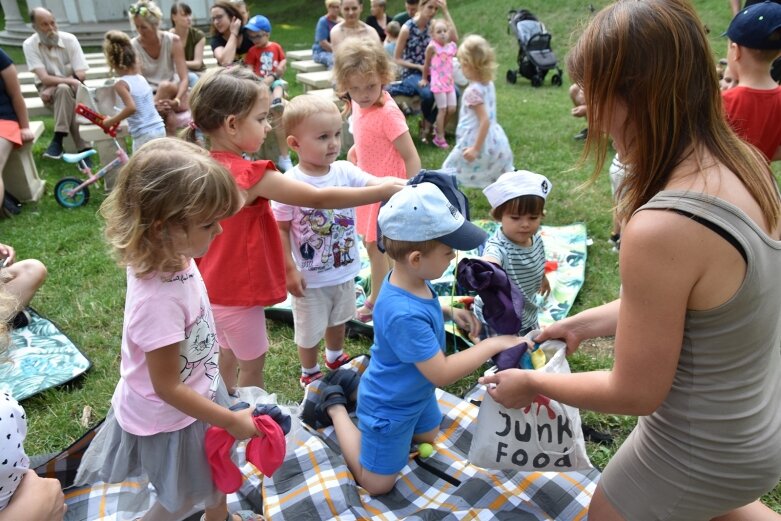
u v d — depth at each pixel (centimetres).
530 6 1533
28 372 326
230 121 237
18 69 1159
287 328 374
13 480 153
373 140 359
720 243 129
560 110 888
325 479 246
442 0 752
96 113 594
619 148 145
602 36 133
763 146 306
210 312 199
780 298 141
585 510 237
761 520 171
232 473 198
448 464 263
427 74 729
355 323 361
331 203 250
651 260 132
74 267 455
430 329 214
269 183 239
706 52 131
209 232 176
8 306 192
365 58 339
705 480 152
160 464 191
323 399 276
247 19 809
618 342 146
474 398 301
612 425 286
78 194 574
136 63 568
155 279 173
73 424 296
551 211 523
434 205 205
